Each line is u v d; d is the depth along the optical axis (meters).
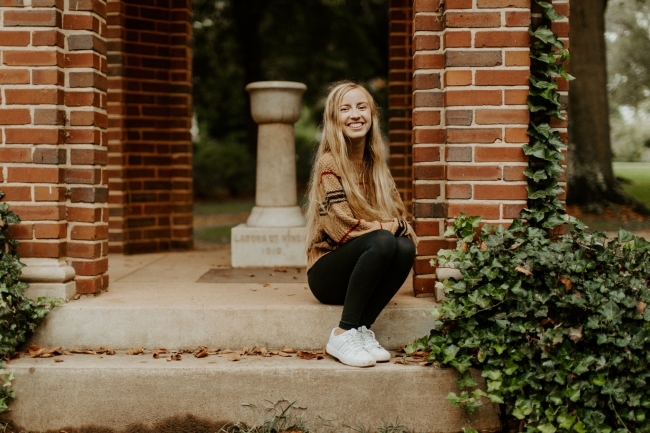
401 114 5.99
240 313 3.16
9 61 3.20
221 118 21.09
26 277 3.20
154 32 5.59
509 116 3.10
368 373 2.84
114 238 5.47
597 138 8.04
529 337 2.77
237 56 17.11
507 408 2.81
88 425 2.87
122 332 3.17
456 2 3.09
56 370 2.87
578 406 2.71
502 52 3.09
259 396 2.86
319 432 2.85
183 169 5.79
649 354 2.67
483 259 2.89
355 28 15.57
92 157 3.30
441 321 2.95
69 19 3.27
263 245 4.75
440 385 2.85
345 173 3.00
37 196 3.24
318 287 3.14
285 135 5.02
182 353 3.13
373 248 2.83
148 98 5.61
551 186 3.11
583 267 2.78
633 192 8.55
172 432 2.87
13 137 3.22
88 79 3.28
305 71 16.98
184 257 5.38
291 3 15.21
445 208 3.24
